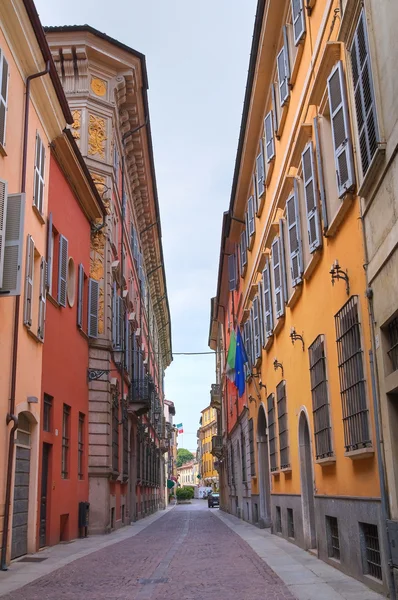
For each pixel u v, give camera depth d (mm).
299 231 12930
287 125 14633
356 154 8594
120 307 25797
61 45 24172
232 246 30266
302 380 13281
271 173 17438
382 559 7820
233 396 33562
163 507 63656
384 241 7449
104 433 21234
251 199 22172
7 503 11945
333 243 10258
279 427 16547
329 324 10602
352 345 9070
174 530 23750
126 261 30000
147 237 41125
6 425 12031
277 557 12570
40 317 14461
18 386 12883
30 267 13500
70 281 19094
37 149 14617
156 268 46156
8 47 12414
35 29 13094
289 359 15000
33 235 14289
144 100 28078
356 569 9062
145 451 39625
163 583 9789
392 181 7133
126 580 10211
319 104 10875
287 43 14211
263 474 22078
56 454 16312
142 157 31391
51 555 13898
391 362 7613
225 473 44969
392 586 7363
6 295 10789
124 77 25703
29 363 13773
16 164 12914
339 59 9594
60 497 16719
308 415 12555
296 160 13086
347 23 8695
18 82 13141
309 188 11594
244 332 26078
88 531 20422
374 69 7496
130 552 14781
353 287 9062
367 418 8344
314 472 11953
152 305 50812
